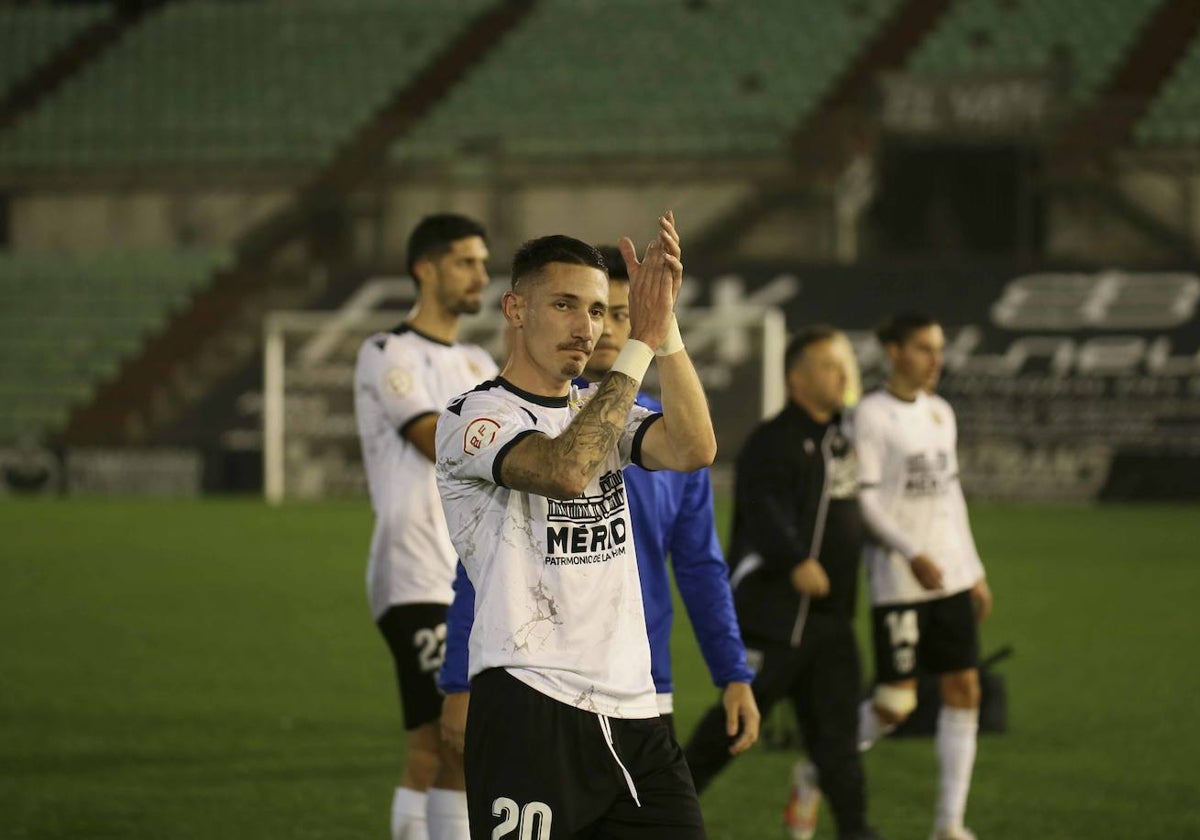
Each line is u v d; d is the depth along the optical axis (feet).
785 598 38.14
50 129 193.67
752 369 143.95
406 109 192.24
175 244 179.32
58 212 182.19
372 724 55.01
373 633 74.79
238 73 201.67
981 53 183.11
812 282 152.46
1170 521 122.31
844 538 38.78
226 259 173.37
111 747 51.24
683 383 23.98
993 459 140.15
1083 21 186.80
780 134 169.89
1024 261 150.00
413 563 35.45
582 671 23.53
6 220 183.32
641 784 23.97
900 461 41.81
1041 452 139.23
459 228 36.60
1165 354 140.67
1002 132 161.27
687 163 167.12
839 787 37.93
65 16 214.28
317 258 175.01
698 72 189.57
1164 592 85.61
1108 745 51.39
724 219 166.09
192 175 177.47
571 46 197.98
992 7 191.83
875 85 163.84
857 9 196.24
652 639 30.07
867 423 41.75
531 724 23.26
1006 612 79.20
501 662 23.40
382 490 35.96
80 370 163.63
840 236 164.35
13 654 69.15
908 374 42.32
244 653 69.41
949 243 180.55
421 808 35.22
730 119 172.04
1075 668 64.85
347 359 149.28
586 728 23.44
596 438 22.86
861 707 43.14
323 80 198.18
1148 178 159.63
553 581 23.58
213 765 48.85
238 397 155.94
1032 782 46.47
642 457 24.32
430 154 176.86
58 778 47.06
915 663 41.93
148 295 170.40
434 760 35.42
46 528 120.26
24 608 82.12
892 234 180.24
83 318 168.76
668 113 181.57
